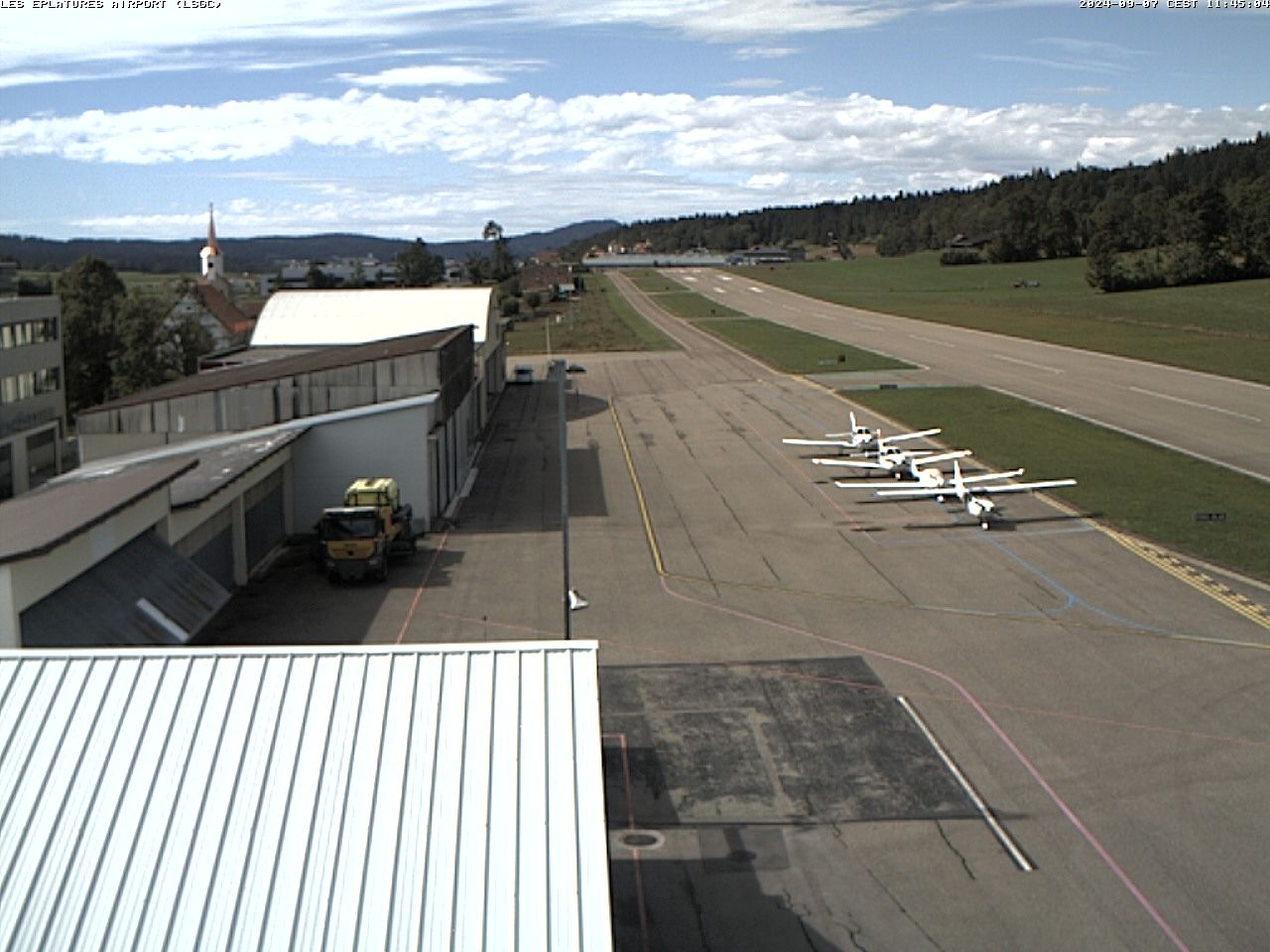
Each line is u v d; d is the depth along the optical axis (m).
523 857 14.70
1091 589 41.47
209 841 14.86
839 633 37.56
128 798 15.43
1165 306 156.12
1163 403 83.06
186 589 33.31
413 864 14.59
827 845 24.48
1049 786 26.80
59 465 79.00
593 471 66.94
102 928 13.84
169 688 17.11
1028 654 35.19
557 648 18.09
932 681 33.25
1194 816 25.30
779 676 33.88
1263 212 182.25
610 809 26.20
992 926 21.45
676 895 22.73
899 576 43.75
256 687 17.14
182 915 13.98
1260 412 78.12
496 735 16.47
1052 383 95.38
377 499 46.62
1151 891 22.47
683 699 32.38
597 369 122.38
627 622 39.19
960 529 50.56
